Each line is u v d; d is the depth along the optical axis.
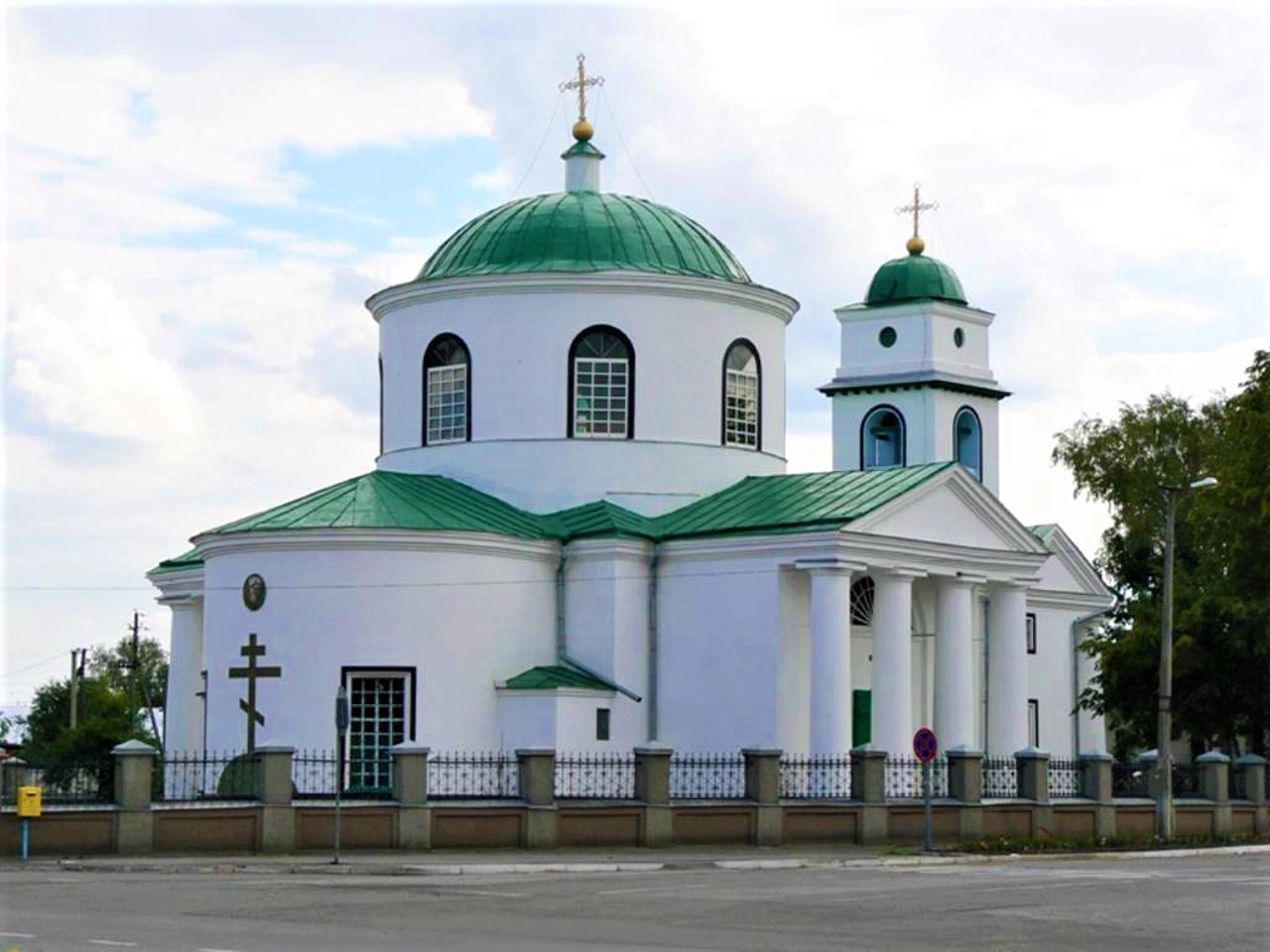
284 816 37.69
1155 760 52.44
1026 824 47.97
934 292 71.38
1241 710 63.16
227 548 48.06
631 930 24.17
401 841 38.59
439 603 47.56
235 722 47.62
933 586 52.91
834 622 47.62
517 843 39.91
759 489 52.47
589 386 52.81
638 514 52.03
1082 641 64.50
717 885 31.98
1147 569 77.50
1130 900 29.64
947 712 50.97
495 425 52.72
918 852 42.03
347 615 46.94
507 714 48.06
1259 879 34.88
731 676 48.88
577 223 54.25
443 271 54.66
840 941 23.22
